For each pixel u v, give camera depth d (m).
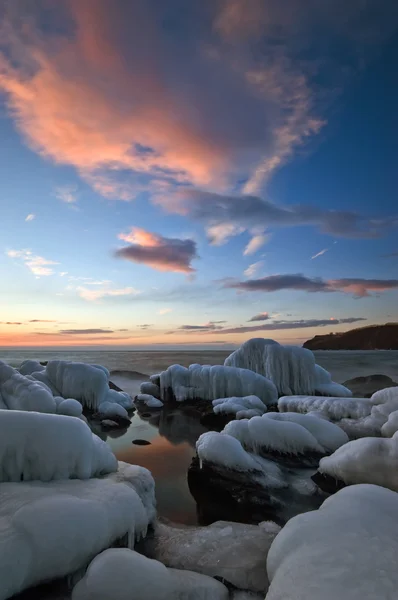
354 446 5.75
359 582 2.26
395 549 2.57
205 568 3.56
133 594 2.69
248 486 5.86
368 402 9.22
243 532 4.41
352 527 2.92
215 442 6.46
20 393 8.35
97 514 3.36
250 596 3.16
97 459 4.61
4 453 4.00
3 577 2.63
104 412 11.95
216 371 14.03
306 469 6.58
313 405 9.89
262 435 7.03
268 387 13.15
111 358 53.09
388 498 3.40
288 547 2.97
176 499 5.91
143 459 8.25
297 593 2.33
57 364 13.06
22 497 3.45
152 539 4.20
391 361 39.88
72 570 3.00
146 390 16.83
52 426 4.30
